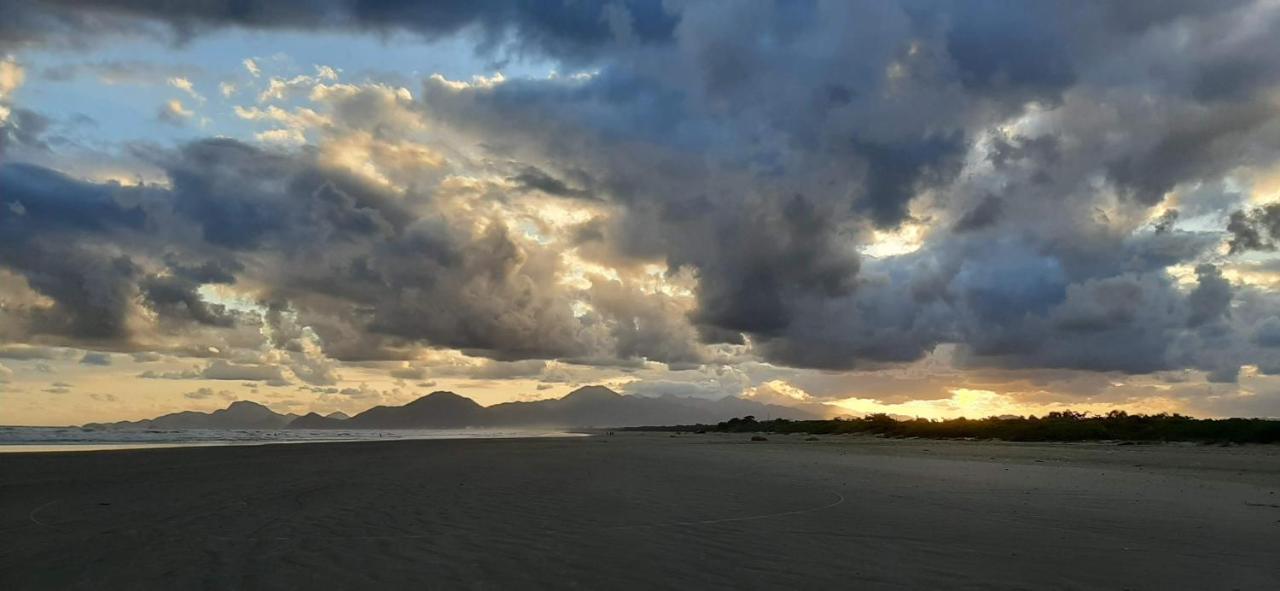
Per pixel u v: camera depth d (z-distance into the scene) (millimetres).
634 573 7758
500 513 12234
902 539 9977
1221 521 11875
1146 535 10406
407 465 24594
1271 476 21469
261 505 13211
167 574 7586
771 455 34625
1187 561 8570
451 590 6996
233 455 30938
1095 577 7723
